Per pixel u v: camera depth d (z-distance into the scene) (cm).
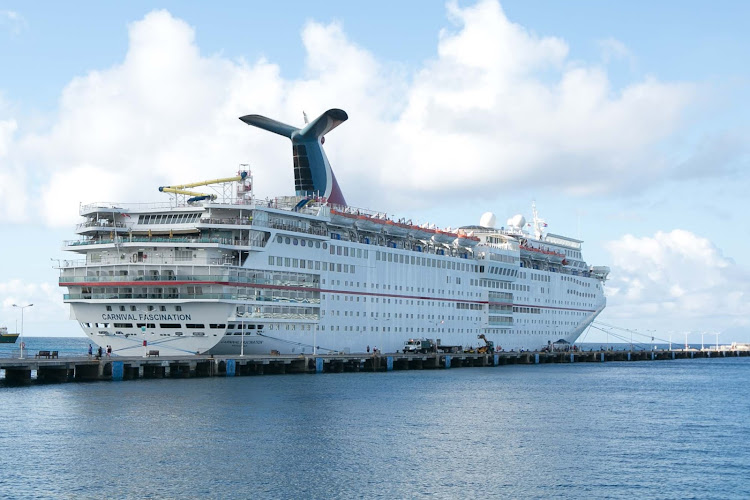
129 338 11144
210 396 8519
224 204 11081
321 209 12538
